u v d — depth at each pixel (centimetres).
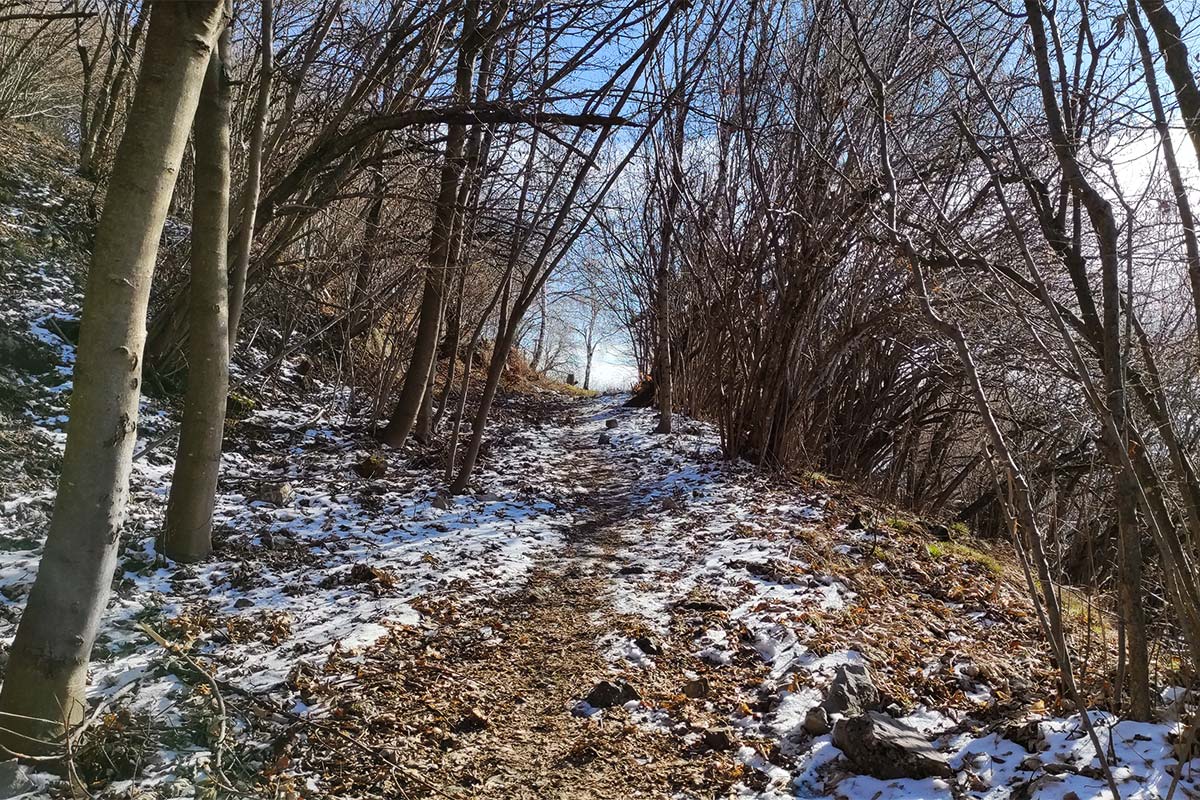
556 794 381
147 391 985
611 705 469
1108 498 546
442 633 556
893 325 1058
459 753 408
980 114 780
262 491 824
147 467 813
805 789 388
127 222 342
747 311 1195
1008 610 641
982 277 848
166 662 434
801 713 458
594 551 795
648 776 401
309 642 520
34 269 1140
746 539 806
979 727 430
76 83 1947
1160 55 435
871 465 1362
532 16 879
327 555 700
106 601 357
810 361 1176
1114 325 394
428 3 877
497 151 1042
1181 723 375
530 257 1102
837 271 1128
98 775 351
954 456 1391
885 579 711
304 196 956
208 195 620
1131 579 392
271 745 392
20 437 768
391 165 937
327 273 1167
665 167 1360
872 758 386
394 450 1145
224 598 586
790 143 1128
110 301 340
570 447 1473
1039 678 499
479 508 912
